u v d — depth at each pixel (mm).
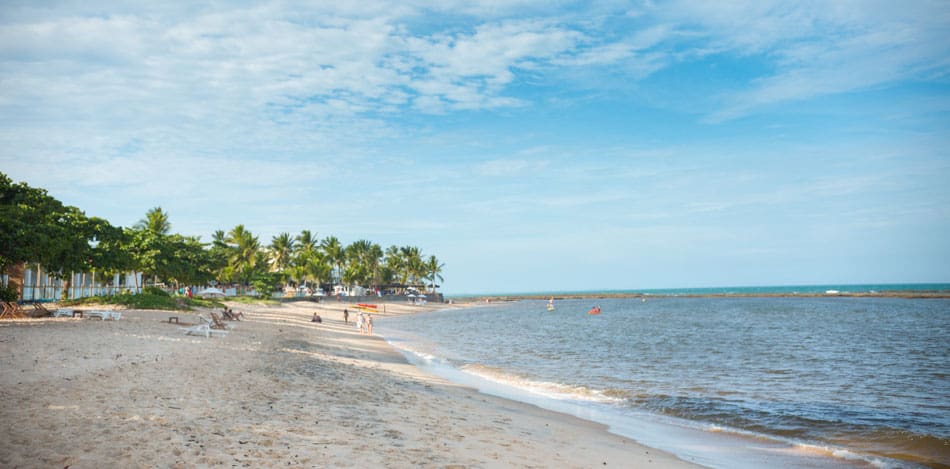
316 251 130625
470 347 39031
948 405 18406
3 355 14633
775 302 149625
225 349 21625
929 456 12344
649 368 27734
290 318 58688
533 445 11062
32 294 46812
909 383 23062
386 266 170750
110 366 14281
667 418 16062
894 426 15336
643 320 78688
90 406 9750
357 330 52375
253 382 14461
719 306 129250
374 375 20312
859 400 19234
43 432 7906
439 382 20859
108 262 42406
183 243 72500
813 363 29922
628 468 10062
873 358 32062
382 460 8375
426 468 8250
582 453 10898
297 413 11273
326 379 17156
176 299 49125
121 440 7848
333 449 8695
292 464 7621
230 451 7906
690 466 10742
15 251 31250
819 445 13086
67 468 6523
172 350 19094
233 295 98312
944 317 74375
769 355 33812
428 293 179625
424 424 11930
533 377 24219
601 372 26156
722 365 29062
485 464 8984
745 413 16859
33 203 41750
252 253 102000
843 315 82250
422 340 45125
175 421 9289
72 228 42344
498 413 14961
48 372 12672
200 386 12852
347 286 147000
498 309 145875
